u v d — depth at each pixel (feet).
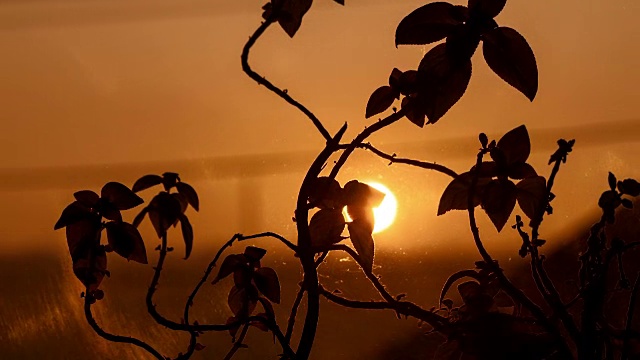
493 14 3.98
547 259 4.91
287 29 3.95
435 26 4.00
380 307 4.06
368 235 3.99
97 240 4.00
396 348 5.02
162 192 3.90
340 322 5.22
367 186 4.01
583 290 4.11
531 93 3.99
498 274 4.03
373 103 4.06
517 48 3.98
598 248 4.14
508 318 4.07
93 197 4.02
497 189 4.04
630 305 4.15
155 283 3.92
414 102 4.00
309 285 3.98
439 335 5.00
